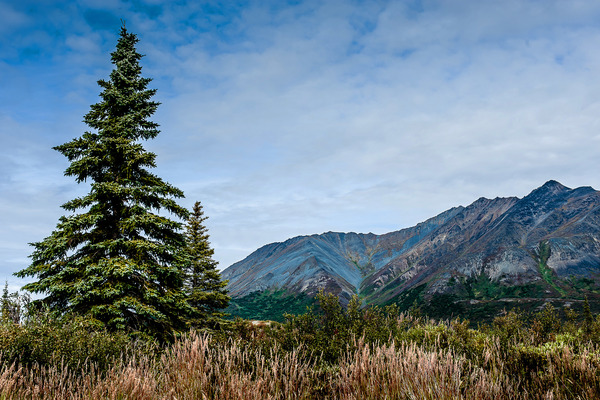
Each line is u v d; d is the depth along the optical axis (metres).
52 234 14.03
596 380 3.80
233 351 4.54
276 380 4.05
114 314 12.52
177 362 4.40
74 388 4.13
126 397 3.58
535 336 6.77
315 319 7.57
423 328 7.48
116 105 16.45
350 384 3.97
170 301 14.30
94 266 13.02
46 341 5.78
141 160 15.71
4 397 3.82
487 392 3.48
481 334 7.25
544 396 3.70
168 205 15.85
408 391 3.44
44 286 12.70
